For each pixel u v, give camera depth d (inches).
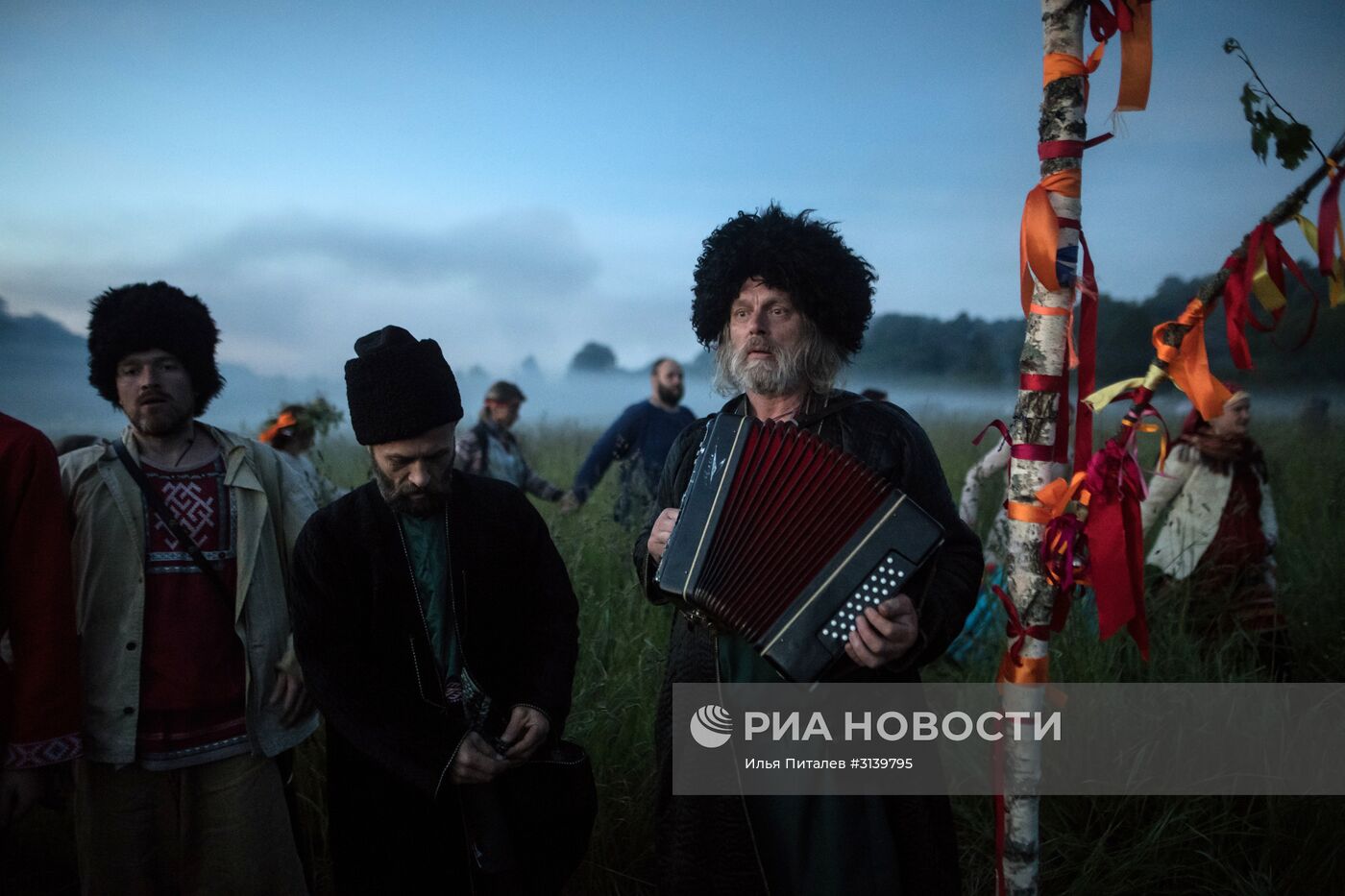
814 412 87.5
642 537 94.7
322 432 197.0
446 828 86.2
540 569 92.3
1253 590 164.6
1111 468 73.5
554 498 246.2
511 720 84.4
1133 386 74.7
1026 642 75.2
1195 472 172.6
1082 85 70.6
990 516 263.9
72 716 88.6
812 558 76.2
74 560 95.0
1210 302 70.9
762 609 76.4
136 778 95.6
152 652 95.5
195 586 97.5
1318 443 347.9
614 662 143.8
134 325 95.0
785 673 75.0
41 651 87.4
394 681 84.4
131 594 95.4
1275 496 246.5
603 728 128.4
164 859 98.6
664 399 247.0
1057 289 72.3
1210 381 70.6
